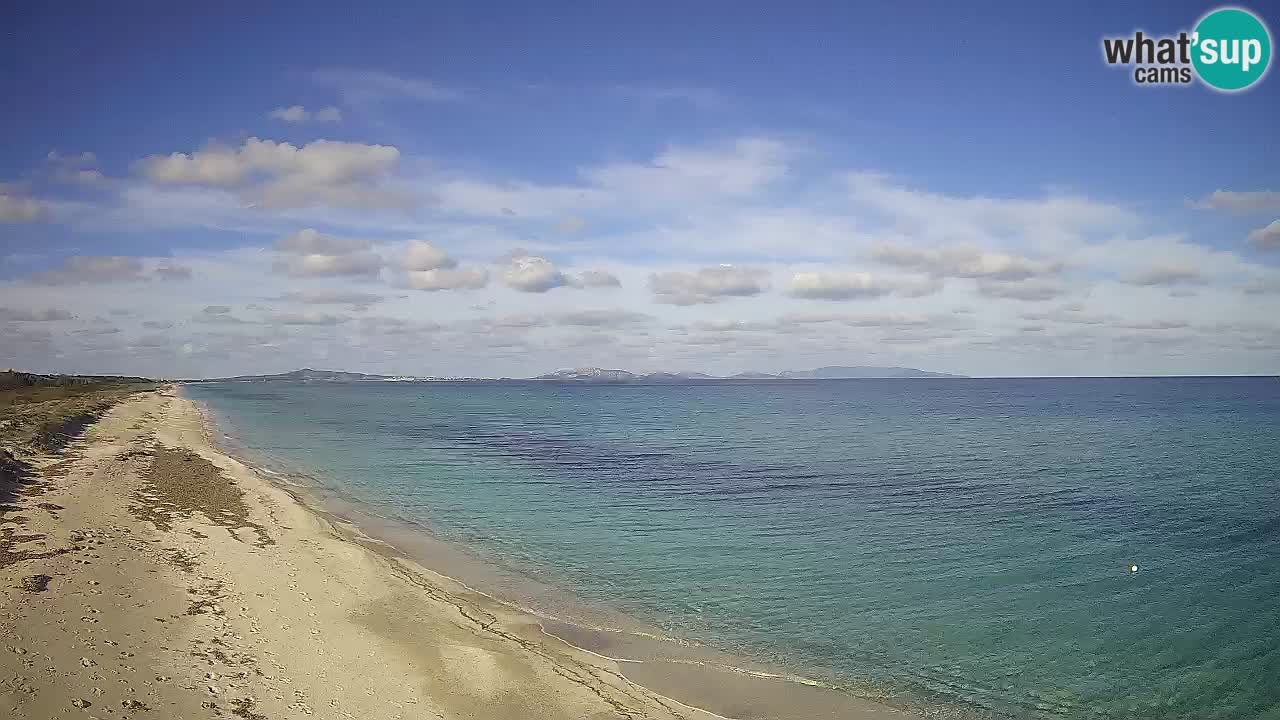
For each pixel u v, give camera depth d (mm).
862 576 21234
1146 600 19281
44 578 15266
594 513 30609
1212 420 85938
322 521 26375
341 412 111438
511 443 61500
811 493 35719
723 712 12742
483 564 22344
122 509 23781
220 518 24438
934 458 50031
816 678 14344
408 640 14898
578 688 13211
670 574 21359
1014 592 19891
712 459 49844
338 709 11547
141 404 99812
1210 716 13109
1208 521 28828
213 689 11555
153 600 15180
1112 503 32688
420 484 38531
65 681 10828
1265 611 18453
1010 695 13812
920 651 15789
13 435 38438
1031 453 52562
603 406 139000
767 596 19375
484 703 12305
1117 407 120625
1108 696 13812
